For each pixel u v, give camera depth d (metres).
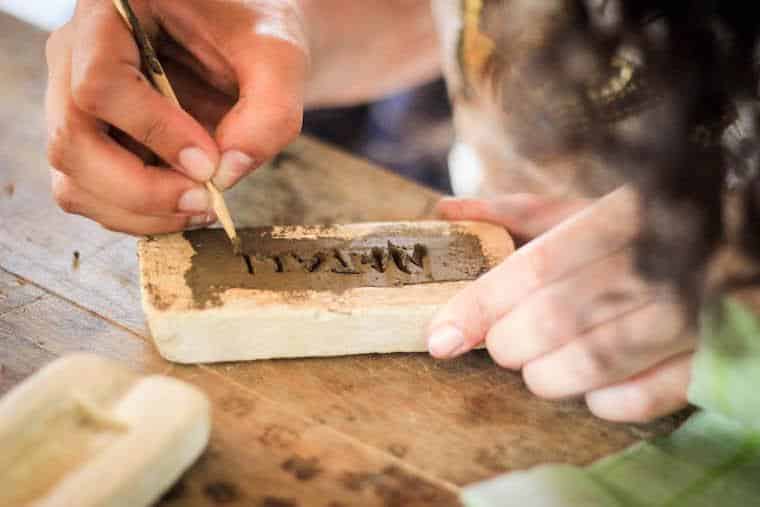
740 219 0.61
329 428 0.63
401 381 0.68
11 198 0.84
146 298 0.65
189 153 0.67
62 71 0.71
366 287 0.69
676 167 0.60
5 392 0.63
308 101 1.32
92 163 0.68
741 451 0.62
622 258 0.66
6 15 1.12
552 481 0.58
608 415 0.65
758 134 0.58
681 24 0.58
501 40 0.84
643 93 0.64
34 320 0.70
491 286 0.68
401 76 1.34
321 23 1.23
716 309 0.62
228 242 0.72
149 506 0.55
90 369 0.56
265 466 0.59
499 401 0.67
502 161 0.91
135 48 0.69
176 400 0.55
